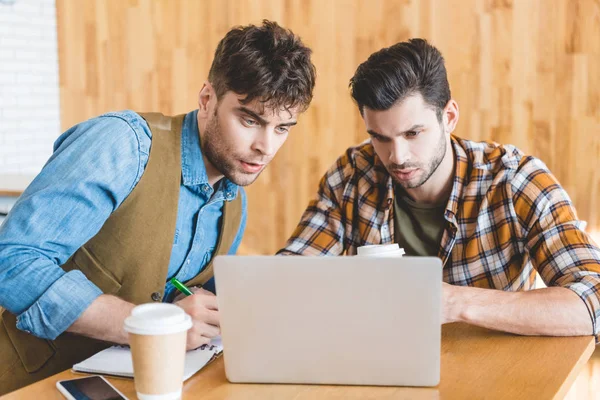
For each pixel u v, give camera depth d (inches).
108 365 46.6
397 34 113.4
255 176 58.4
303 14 119.8
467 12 108.0
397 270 41.4
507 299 53.6
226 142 56.4
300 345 43.8
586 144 102.4
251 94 53.5
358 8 115.6
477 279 68.3
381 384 44.3
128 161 55.2
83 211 52.6
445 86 64.1
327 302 42.6
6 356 59.1
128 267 57.9
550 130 104.5
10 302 49.4
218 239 63.4
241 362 44.6
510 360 48.7
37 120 192.4
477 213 67.6
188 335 48.6
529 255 66.5
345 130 118.8
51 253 51.5
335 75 118.5
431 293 41.5
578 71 101.8
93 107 139.2
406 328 42.6
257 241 128.2
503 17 105.7
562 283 57.8
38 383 44.5
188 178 59.1
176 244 60.1
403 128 62.0
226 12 125.9
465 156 68.7
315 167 121.7
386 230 71.1
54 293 48.7
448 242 68.3
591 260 58.9
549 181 65.7
